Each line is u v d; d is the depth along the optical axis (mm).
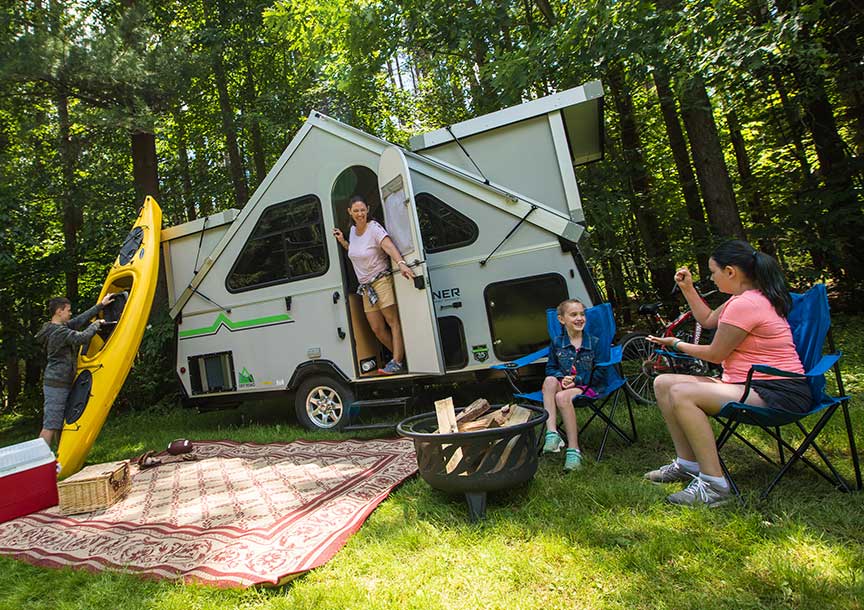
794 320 2984
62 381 5301
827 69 7914
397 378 5234
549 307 4871
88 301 9852
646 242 9906
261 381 6062
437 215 5207
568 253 4809
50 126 9984
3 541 3375
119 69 8250
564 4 9438
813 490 2898
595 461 3670
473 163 5246
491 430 2834
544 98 4988
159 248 6223
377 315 5410
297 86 11695
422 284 4676
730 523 2555
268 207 5965
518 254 4953
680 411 2887
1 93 8367
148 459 5027
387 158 4965
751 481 3104
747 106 9250
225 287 6254
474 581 2324
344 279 5531
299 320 5820
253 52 12117
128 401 9203
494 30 9094
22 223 8922
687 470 3119
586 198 8266
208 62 9656
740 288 2963
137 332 5508
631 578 2234
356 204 5180
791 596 2008
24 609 2529
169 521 3367
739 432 3881
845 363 5609
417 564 2518
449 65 10680
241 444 5473
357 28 9219
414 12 9070
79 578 2736
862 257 8750
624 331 9914
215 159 13812
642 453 3803
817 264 9312
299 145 5789
